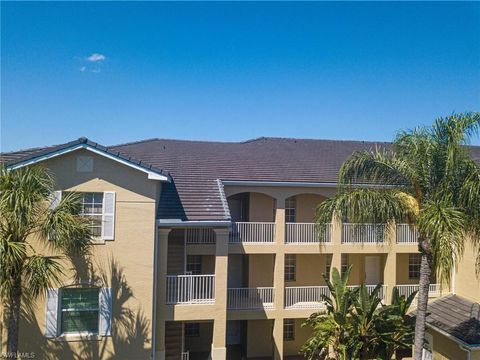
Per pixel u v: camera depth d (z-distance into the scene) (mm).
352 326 15234
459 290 19234
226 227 16391
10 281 10734
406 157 12625
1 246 10016
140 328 14562
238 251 18625
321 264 21906
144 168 14617
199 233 19516
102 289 14344
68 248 12461
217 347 16047
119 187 14617
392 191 12469
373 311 15195
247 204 21547
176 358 16422
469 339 14938
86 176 14367
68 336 14109
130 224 14664
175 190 17609
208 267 20984
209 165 20656
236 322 22359
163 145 23812
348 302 15961
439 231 10508
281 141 26516
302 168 21047
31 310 13922
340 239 19406
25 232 11141
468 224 11727
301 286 20953
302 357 20844
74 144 13969
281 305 18734
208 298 16422
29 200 10492
